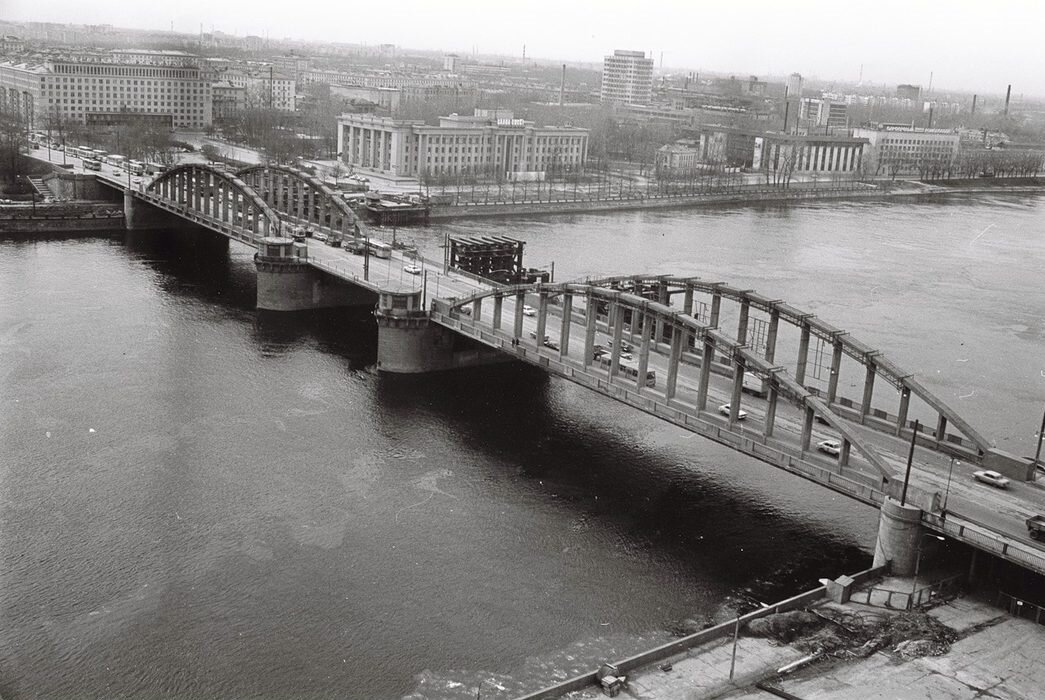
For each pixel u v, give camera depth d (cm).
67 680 9062
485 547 11631
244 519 11962
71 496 12281
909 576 10469
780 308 14675
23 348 17600
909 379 12888
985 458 11950
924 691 8531
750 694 8456
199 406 15412
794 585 11094
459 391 16950
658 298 16675
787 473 14062
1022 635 9450
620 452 14612
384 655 9575
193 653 9494
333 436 14588
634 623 10250
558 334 16925
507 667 9462
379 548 11488
